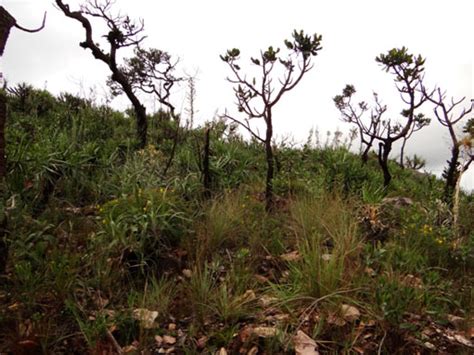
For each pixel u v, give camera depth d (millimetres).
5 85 9898
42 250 3689
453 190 7090
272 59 5957
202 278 3717
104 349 2865
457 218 5738
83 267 3609
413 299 3352
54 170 5707
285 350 2867
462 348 3043
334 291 3322
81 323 2879
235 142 9156
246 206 5672
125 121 10945
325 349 2969
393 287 3289
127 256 4031
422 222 5531
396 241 4672
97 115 10047
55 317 3072
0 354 2713
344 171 7766
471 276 4375
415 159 11883
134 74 11961
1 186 4277
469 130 6609
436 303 3525
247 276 3770
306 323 3189
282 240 4891
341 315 3150
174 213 4703
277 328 3010
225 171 7195
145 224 4191
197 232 4668
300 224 5035
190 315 3363
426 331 3166
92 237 4016
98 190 5793
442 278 4238
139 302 3381
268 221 5316
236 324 3176
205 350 2889
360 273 3709
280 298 3381
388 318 3057
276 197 6320
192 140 9070
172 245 4527
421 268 3973
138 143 8328
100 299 3309
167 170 6613
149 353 2863
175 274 4078
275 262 4316
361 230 5004
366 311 3246
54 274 3367
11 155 5504
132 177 5980
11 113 8750
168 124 10953
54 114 9562
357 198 6324
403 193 8016
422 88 7324
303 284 3479
